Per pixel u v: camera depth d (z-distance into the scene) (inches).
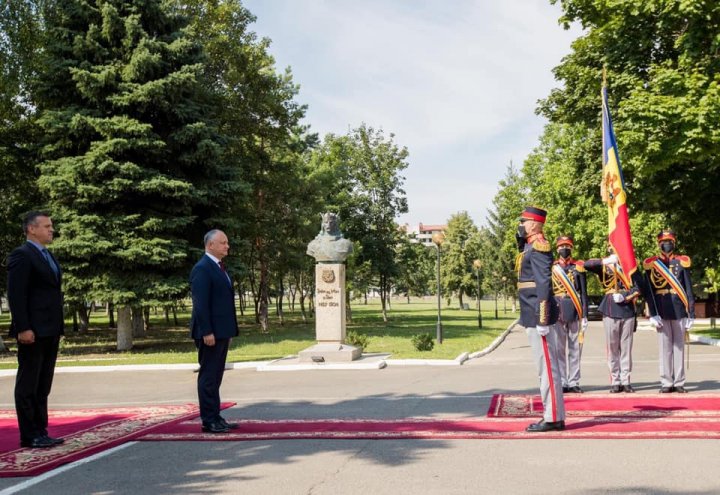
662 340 387.9
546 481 203.6
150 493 204.5
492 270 2891.2
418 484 204.1
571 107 956.0
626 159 726.5
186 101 959.0
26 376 272.5
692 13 658.8
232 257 1018.7
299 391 438.6
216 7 1279.5
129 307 930.1
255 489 204.1
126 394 458.9
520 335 1236.5
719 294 1657.2
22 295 272.8
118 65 911.7
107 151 869.2
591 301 1806.1
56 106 953.5
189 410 358.6
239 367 620.4
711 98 630.5
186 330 1566.2
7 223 1040.2
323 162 1740.9
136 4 941.8
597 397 368.8
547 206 1724.9
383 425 297.4
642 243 1332.4
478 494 192.7
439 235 954.7
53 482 219.1
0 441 288.8
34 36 1056.2
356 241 1728.6
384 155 1749.5
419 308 3378.4
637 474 208.5
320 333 642.2
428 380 477.7
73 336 1375.5
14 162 1016.2
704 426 274.7
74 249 849.5
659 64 768.9
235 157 1246.9
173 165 956.0
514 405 342.0
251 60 1294.3
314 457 241.8
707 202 848.9
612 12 796.0
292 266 1466.5
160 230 904.3
